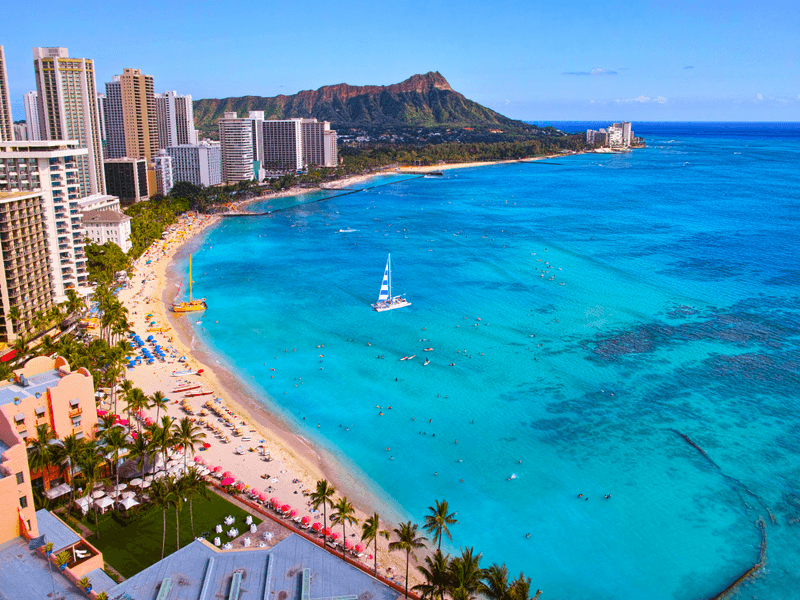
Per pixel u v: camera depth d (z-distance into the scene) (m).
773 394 151.88
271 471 117.31
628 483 117.75
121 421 124.44
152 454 102.94
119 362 140.38
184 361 169.12
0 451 79.88
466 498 113.50
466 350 182.25
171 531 96.00
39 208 174.88
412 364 172.75
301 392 155.25
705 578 94.44
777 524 106.12
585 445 130.88
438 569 78.00
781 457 125.25
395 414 144.50
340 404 149.00
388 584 82.81
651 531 104.88
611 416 142.75
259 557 80.75
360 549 96.19
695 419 140.62
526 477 119.88
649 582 93.81
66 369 110.69
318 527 98.69
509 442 132.25
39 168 178.25
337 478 118.12
